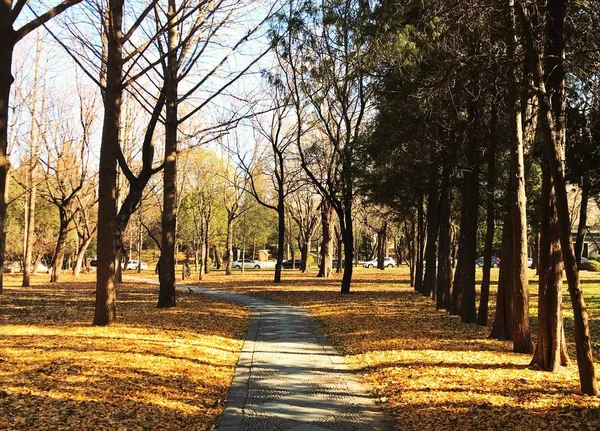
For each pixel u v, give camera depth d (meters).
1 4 9.16
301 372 9.63
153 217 55.03
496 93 12.37
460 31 11.77
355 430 6.47
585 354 7.40
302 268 54.22
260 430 6.43
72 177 36.59
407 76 13.62
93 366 8.36
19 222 51.91
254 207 63.62
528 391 7.65
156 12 17.20
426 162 19.05
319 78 21.73
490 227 15.00
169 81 17.89
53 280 35.19
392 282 37.09
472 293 15.77
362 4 13.34
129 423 6.18
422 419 6.82
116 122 12.92
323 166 34.25
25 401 6.50
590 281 34.97
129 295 23.58
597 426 6.04
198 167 46.50
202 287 33.19
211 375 9.09
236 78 17.33
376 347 11.84
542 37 9.52
